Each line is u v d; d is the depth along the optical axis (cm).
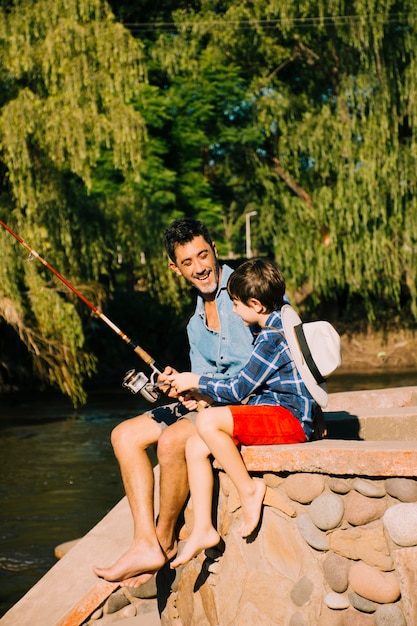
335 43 2605
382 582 344
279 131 2798
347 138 2500
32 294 1761
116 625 446
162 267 2245
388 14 2381
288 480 364
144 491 389
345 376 2747
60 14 1727
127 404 2133
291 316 379
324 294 2812
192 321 434
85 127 1675
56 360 1952
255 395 386
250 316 388
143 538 384
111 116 1709
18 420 1831
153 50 2784
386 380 2575
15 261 1736
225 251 4328
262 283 380
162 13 3003
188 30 2861
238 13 2745
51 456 1327
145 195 2325
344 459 348
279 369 379
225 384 380
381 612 344
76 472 1173
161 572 418
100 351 2888
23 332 1916
